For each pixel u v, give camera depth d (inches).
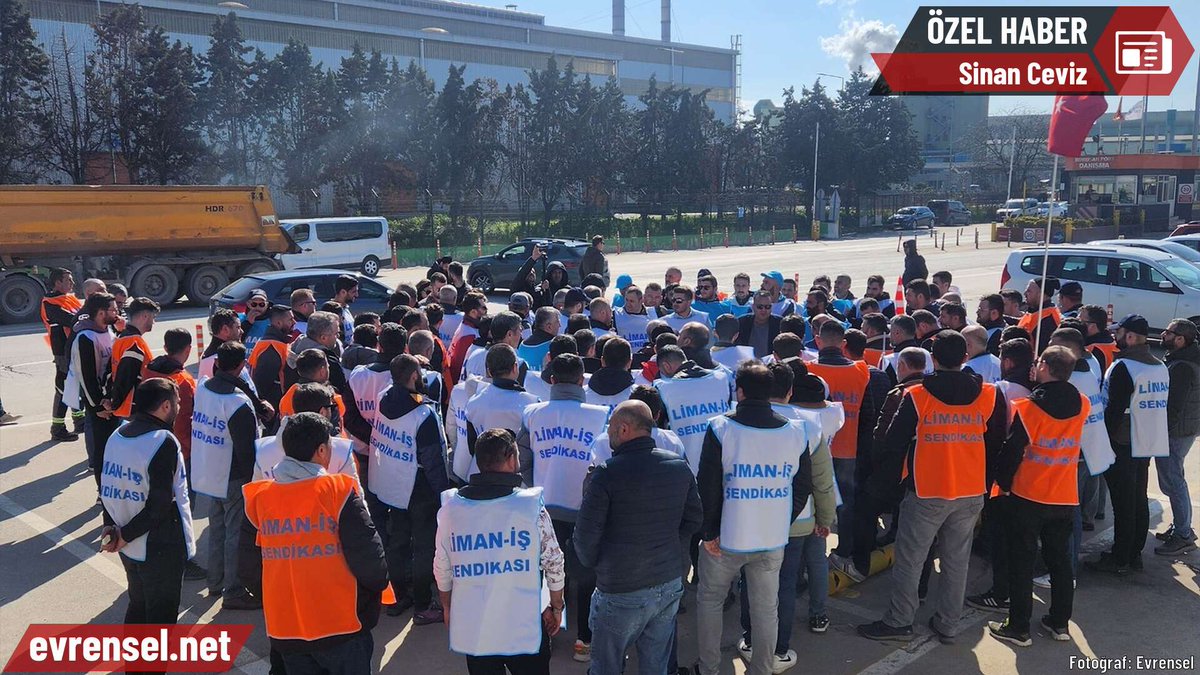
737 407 164.2
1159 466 244.2
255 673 184.5
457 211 1738.4
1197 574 230.7
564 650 194.1
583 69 2945.4
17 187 758.5
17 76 1347.2
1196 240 859.4
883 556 233.9
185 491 173.6
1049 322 305.6
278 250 920.9
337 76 1694.1
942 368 182.5
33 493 303.7
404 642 197.6
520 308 307.4
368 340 261.9
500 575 139.3
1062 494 186.1
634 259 1434.5
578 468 180.5
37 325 735.7
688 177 2082.9
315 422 139.4
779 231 1983.3
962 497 182.4
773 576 165.8
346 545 135.3
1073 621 204.5
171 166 1456.7
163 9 1982.0
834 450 222.1
